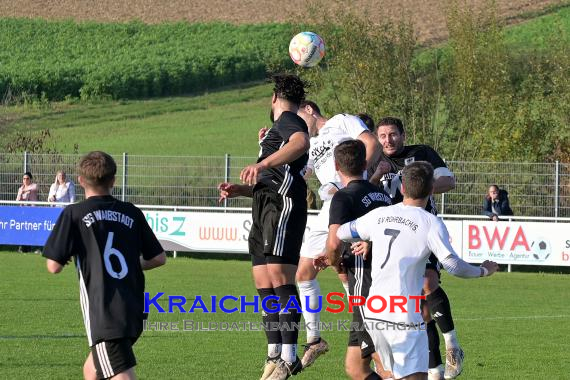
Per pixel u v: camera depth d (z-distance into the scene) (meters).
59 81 157.88
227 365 29.52
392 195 27.56
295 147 23.61
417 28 163.12
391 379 22.17
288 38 171.75
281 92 25.25
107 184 20.12
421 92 91.38
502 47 92.50
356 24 93.19
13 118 126.88
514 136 86.56
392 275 20.50
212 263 67.88
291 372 25.09
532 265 65.12
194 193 73.94
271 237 24.78
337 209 22.22
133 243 19.83
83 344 32.62
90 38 179.88
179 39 178.62
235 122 140.50
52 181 76.69
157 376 27.58
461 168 69.81
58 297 46.00
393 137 27.64
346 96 92.69
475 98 90.00
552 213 68.62
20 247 74.75
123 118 144.88
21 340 33.38
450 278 62.03
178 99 159.12
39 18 189.25
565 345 34.25
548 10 172.50
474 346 34.00
